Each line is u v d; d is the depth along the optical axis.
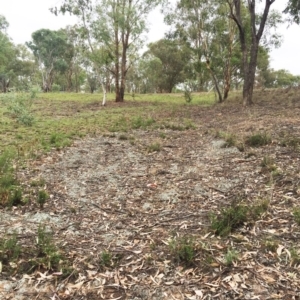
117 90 23.55
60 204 4.88
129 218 4.41
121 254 3.49
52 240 3.80
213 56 21.30
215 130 10.07
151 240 3.76
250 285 2.86
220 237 3.68
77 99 25.91
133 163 7.03
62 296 2.88
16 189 5.19
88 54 20.11
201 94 28.56
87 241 3.81
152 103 22.28
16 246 3.50
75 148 8.50
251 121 11.12
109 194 5.30
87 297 2.86
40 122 12.88
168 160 7.09
